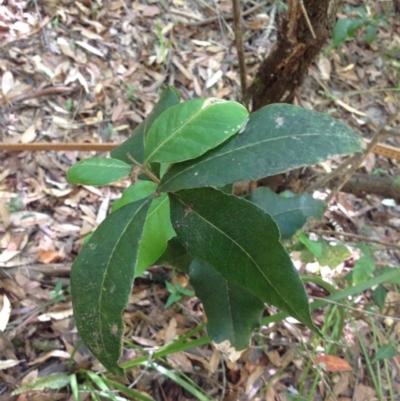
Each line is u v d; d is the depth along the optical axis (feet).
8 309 1.79
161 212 1.05
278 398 1.83
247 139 0.88
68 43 2.94
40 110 2.64
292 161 0.84
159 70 3.02
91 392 1.60
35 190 2.34
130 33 3.11
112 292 0.85
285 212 1.31
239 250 0.87
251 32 3.34
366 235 2.48
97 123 2.69
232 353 1.62
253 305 1.24
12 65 2.76
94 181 0.90
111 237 0.88
